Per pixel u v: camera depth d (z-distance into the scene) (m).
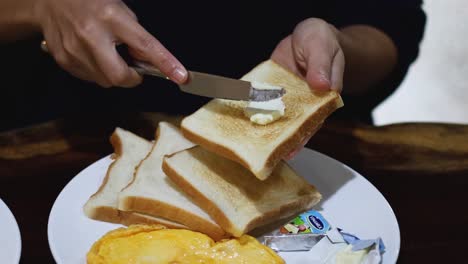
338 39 0.75
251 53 0.90
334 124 0.74
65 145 0.69
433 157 0.70
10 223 0.55
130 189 0.60
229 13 0.88
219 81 0.59
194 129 0.60
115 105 0.90
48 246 0.58
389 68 0.88
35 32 0.76
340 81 0.64
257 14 0.88
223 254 0.55
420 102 1.61
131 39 0.62
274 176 0.63
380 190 0.65
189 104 0.90
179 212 0.59
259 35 0.90
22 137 0.69
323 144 0.71
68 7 0.65
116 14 0.63
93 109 0.90
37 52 0.90
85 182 0.63
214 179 0.61
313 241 0.58
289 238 0.58
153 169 0.63
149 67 0.63
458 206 0.64
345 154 0.70
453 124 0.75
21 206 0.61
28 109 0.91
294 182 0.63
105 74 0.64
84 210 0.60
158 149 0.66
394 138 0.72
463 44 1.75
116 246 0.55
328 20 0.90
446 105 1.60
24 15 0.73
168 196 0.60
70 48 0.67
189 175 0.60
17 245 0.54
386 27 0.87
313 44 0.67
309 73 0.63
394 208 0.63
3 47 0.89
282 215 0.60
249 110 0.60
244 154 0.57
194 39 0.89
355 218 0.61
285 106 0.62
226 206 0.58
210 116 0.61
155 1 0.86
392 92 0.91
